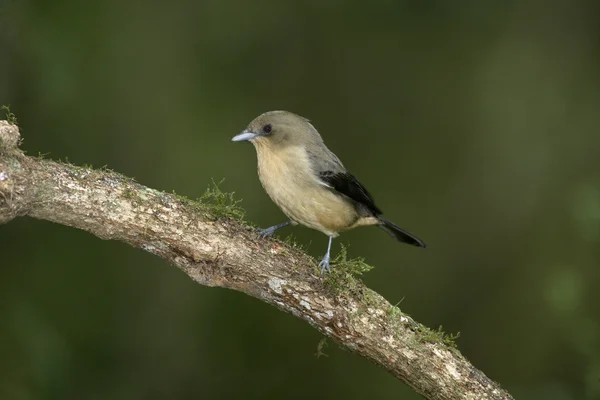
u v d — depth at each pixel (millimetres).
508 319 14156
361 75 14984
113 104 12594
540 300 14125
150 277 12703
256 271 7129
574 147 15102
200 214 7094
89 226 6840
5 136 6328
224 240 7090
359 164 14945
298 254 7340
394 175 15078
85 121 12336
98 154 12344
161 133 12922
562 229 14586
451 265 14672
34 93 10781
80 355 11281
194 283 12922
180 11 13469
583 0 15234
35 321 10133
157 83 13094
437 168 15234
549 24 15359
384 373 13078
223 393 12414
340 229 9617
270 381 12703
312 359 13008
